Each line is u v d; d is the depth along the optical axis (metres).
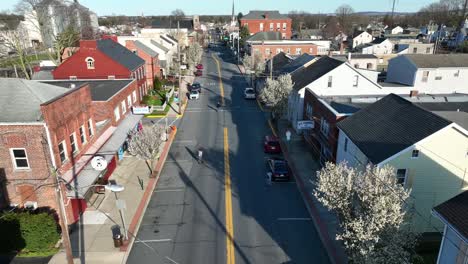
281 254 18.98
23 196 20.75
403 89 40.69
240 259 18.56
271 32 100.75
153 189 26.20
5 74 61.78
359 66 68.75
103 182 25.58
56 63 62.66
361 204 14.77
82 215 22.47
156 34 90.69
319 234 20.72
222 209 23.48
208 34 190.38
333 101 34.00
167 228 21.36
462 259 13.52
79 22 95.12
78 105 24.30
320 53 97.00
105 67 43.97
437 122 19.27
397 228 13.59
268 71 58.34
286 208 23.64
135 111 36.31
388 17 190.12
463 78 48.88
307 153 33.12
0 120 19.53
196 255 18.88
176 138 37.56
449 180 19.72
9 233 18.36
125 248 19.12
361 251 13.53
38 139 19.73
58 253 18.86
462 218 13.20
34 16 71.25
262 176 28.42
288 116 43.56
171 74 72.94
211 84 66.94
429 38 100.38
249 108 49.84
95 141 27.83
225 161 31.45
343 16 181.88
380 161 19.22
